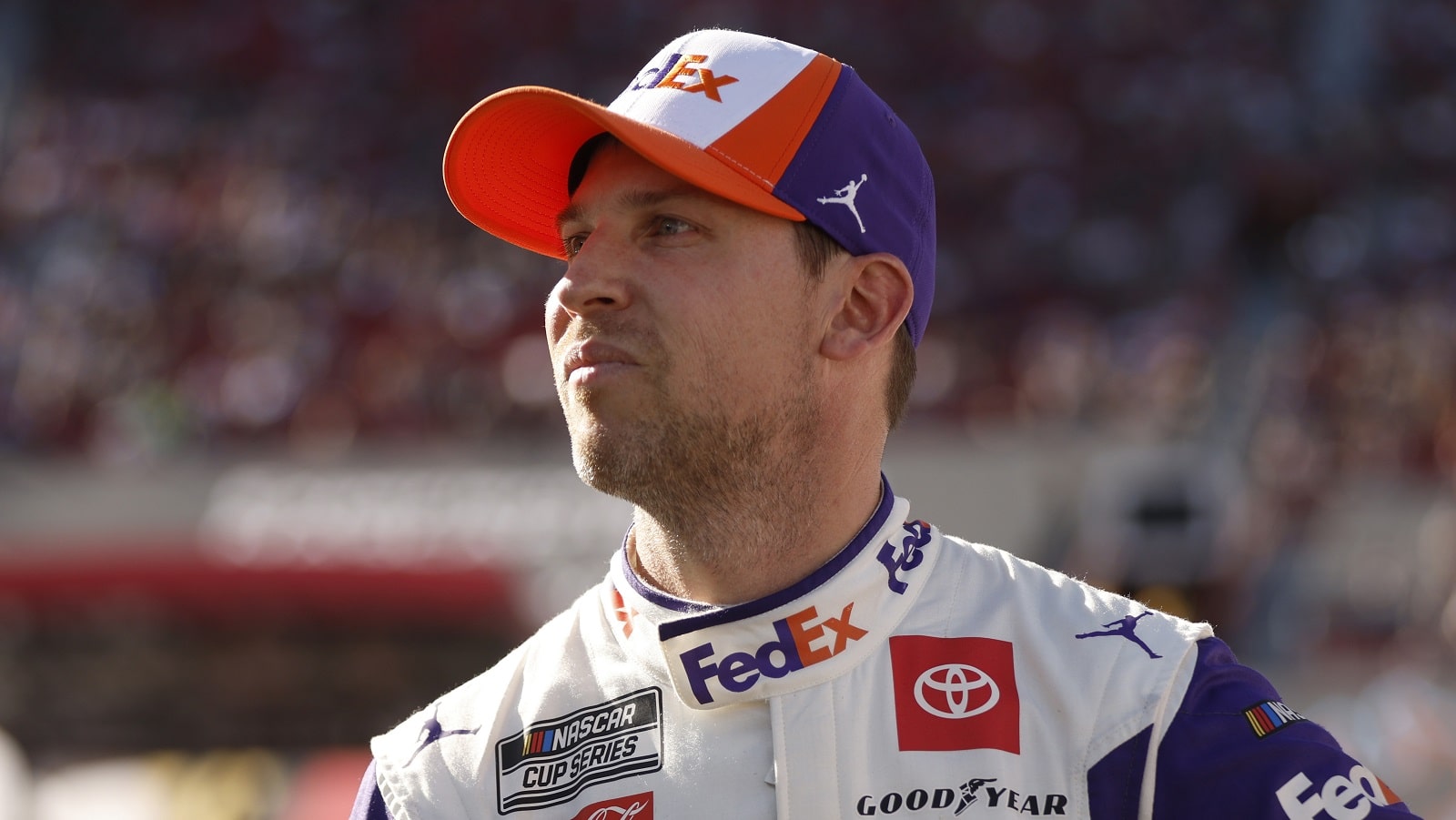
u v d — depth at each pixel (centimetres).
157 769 2241
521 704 531
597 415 500
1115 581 1476
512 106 536
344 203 5569
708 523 514
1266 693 491
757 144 507
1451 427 3747
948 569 532
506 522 3525
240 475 3797
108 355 4650
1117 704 478
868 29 6256
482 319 4609
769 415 508
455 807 511
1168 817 466
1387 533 3250
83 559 2945
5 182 5756
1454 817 1639
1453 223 5206
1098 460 3269
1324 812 459
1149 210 5306
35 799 2066
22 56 6116
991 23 6206
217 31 6525
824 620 499
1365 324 4312
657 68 538
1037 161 5594
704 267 503
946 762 480
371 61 6406
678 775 490
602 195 521
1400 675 1852
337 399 4325
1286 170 3738
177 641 2825
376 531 3641
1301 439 3369
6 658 2836
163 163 5878
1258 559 2780
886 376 546
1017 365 4166
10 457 3994
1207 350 3838
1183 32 6112
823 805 475
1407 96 5928
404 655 2820
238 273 5062
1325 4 5838
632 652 519
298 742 2795
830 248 521
